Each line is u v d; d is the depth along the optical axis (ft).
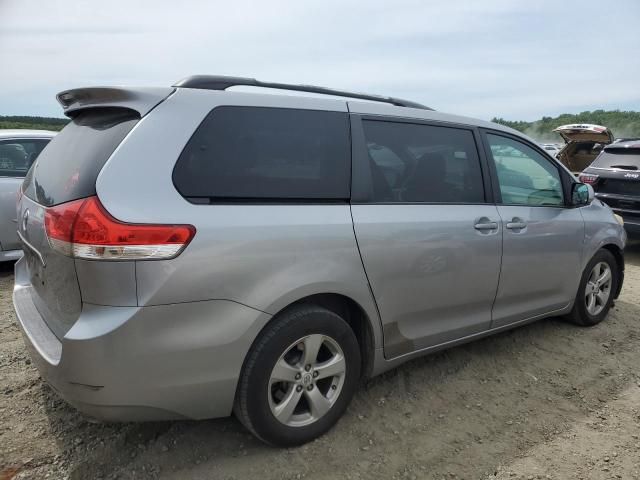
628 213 22.91
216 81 7.89
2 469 7.53
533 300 12.12
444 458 8.32
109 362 6.43
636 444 8.90
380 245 8.67
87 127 7.99
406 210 9.25
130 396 6.64
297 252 7.68
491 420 9.50
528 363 11.87
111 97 7.50
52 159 8.45
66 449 8.04
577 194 12.99
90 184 6.63
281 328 7.62
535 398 10.36
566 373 11.48
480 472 8.02
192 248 6.75
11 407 9.11
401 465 8.09
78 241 6.43
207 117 7.43
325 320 8.11
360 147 8.89
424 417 9.46
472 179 10.70
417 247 9.20
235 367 7.27
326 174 8.40
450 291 9.95
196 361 6.93
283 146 8.04
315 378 8.25
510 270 11.09
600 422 9.58
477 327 10.82
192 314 6.81
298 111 8.34
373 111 9.34
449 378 10.95
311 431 8.34
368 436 8.76
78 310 6.72
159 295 6.54
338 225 8.21
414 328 9.62
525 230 11.34
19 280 9.61
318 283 7.88
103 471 7.61
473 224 10.22
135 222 6.44
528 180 12.01
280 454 8.13
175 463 7.83
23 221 8.67
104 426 8.64
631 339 13.56
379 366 9.25
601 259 13.98
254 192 7.57
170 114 7.18
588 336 13.58
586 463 8.34
